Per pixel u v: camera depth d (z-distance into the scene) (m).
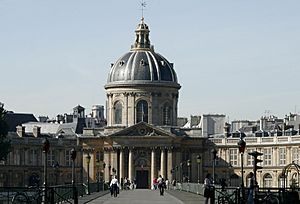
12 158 134.88
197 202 65.31
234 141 142.00
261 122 155.88
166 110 145.25
